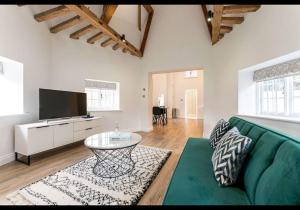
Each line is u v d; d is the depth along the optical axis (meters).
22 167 2.56
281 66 2.56
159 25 5.43
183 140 4.44
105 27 3.43
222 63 4.07
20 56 2.91
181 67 5.07
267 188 0.91
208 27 4.52
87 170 2.44
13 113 2.87
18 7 2.85
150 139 4.54
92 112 4.62
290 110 2.49
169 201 1.10
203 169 1.60
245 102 3.36
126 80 5.41
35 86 3.26
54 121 3.30
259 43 2.70
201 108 10.23
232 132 1.64
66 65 4.02
